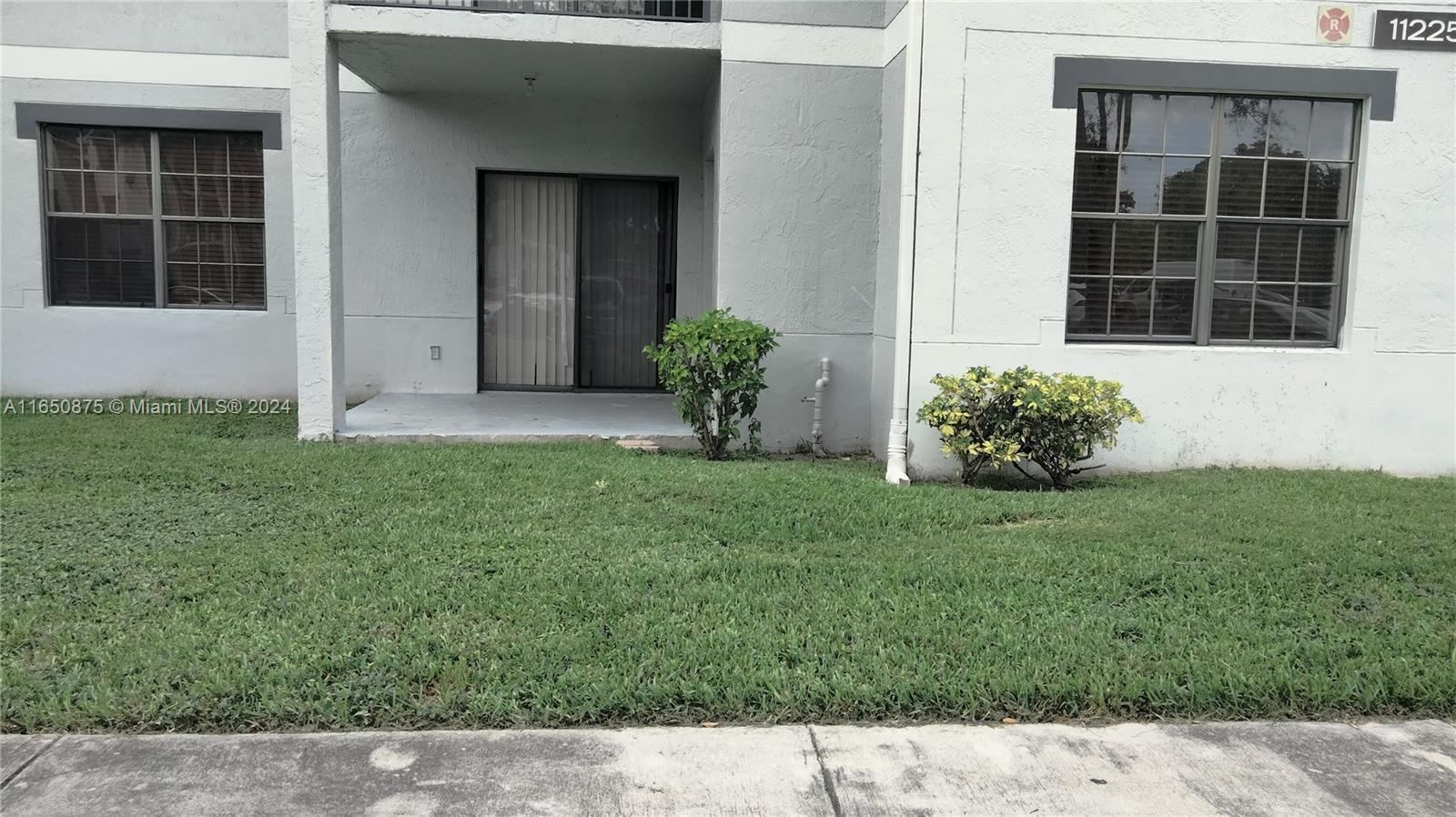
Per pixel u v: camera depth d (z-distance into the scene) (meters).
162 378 11.42
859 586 5.22
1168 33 8.10
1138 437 8.46
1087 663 4.34
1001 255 8.17
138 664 4.23
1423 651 4.55
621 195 11.71
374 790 3.46
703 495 7.00
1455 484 8.05
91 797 3.39
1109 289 8.49
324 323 8.77
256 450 8.26
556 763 3.64
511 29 8.82
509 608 4.83
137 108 11.08
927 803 3.43
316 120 8.56
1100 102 8.30
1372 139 8.33
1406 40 8.24
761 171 9.27
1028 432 7.69
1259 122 8.41
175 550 5.68
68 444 8.53
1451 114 8.36
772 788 3.51
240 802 3.38
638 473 7.59
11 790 3.42
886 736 3.87
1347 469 8.53
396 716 3.91
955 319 8.19
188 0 11.01
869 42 9.23
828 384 9.47
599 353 11.90
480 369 11.61
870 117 9.31
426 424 9.41
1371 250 8.45
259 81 11.16
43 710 3.87
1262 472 8.27
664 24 9.06
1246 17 8.13
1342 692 4.13
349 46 9.05
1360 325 8.50
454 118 11.12
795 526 6.30
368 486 7.09
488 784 3.50
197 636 4.50
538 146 11.28
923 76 7.99
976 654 4.41
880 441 9.15
